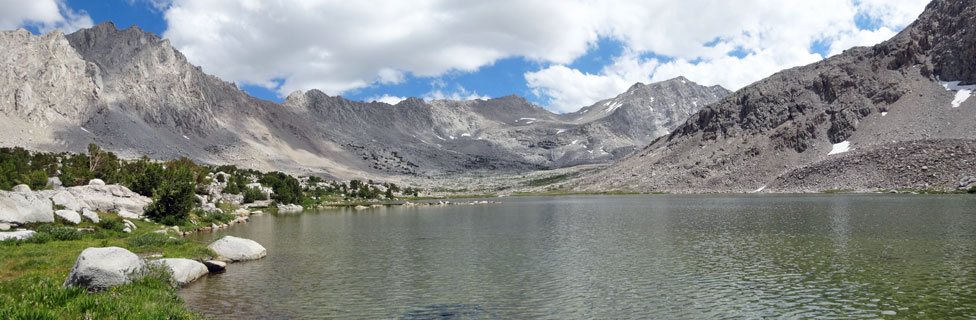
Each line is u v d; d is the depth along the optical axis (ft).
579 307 91.35
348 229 251.80
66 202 183.52
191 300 97.50
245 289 107.24
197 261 124.47
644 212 339.16
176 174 326.44
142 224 207.00
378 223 293.84
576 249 162.20
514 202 645.10
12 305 54.85
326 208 524.93
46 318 51.88
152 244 147.54
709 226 222.69
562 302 94.89
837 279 106.32
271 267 134.41
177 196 234.58
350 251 166.30
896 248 142.10
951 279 102.73
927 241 152.76
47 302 62.95
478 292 103.81
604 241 180.96
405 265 136.98
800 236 175.94
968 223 195.62
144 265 94.73
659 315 85.56
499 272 124.77
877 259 126.62
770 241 166.30
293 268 132.87
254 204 486.38
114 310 60.13
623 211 358.84
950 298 89.15
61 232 147.43
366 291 105.29
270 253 162.40
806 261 127.65
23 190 180.55
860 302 88.84
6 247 122.72
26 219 152.46
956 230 175.73
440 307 92.68
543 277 117.70
